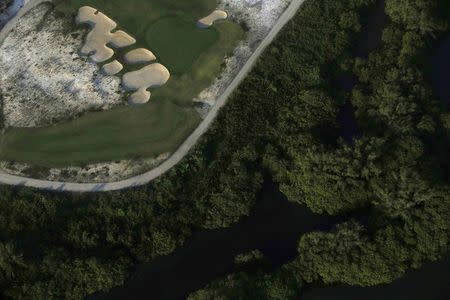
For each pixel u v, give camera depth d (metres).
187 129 110.75
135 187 106.62
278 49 115.75
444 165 100.38
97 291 101.06
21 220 105.31
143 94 115.25
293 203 105.00
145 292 101.31
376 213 97.62
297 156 103.44
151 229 102.81
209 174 106.19
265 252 102.50
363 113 107.31
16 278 100.44
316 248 96.31
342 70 113.56
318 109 108.06
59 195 107.19
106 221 104.44
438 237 93.56
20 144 113.19
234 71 115.25
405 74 107.25
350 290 97.81
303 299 98.00
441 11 115.69
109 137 111.75
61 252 101.25
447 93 111.50
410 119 101.44
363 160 98.88
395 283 97.12
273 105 111.25
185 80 115.31
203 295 95.06
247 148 106.38
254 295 95.12
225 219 102.88
